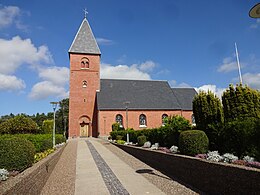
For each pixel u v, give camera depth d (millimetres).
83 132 41594
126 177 8734
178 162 8336
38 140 12695
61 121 67312
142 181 7949
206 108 11109
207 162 6375
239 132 7371
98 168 10891
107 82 45344
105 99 41562
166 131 13500
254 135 6824
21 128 19406
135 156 15188
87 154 16719
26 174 4941
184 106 43750
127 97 42938
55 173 9625
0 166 6180
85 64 44031
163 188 6926
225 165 5598
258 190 4531
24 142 6781
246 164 6062
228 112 9609
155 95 44656
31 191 5207
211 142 8891
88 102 42469
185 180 7699
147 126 41062
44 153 11234
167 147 13203
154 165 11156
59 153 13836
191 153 8414
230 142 7789
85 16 47312
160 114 41969
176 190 6656
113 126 37438
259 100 9266
